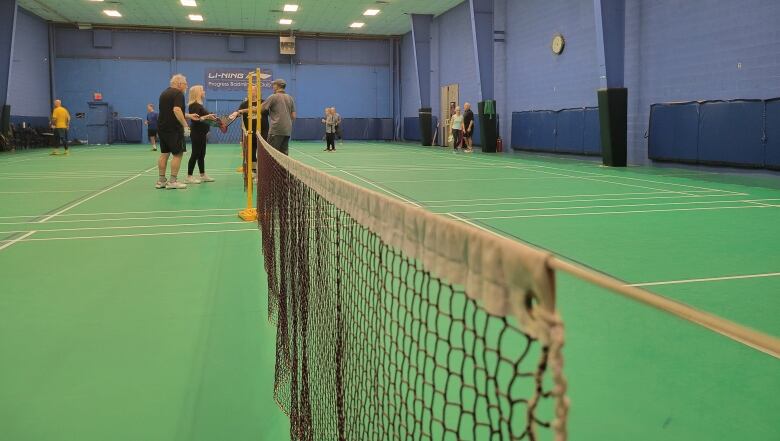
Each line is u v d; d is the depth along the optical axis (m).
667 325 3.96
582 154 19.77
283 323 3.45
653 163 17.00
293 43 36.22
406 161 19.36
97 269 5.60
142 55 34.91
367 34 37.62
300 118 37.47
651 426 2.67
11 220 8.16
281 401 3.02
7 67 23.88
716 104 14.76
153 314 4.34
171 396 3.06
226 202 9.88
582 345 3.64
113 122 34.62
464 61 29.19
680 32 15.95
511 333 3.68
